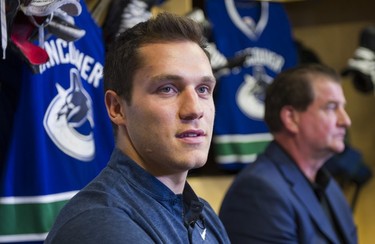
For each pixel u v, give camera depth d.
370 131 2.69
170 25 0.89
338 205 1.70
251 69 2.24
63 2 1.06
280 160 1.61
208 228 1.01
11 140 1.22
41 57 1.10
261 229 1.48
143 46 0.88
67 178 1.29
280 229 1.48
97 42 1.42
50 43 1.29
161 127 0.86
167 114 0.85
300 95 1.63
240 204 1.52
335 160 2.43
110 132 1.41
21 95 1.23
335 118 1.64
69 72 1.33
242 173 1.59
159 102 0.86
